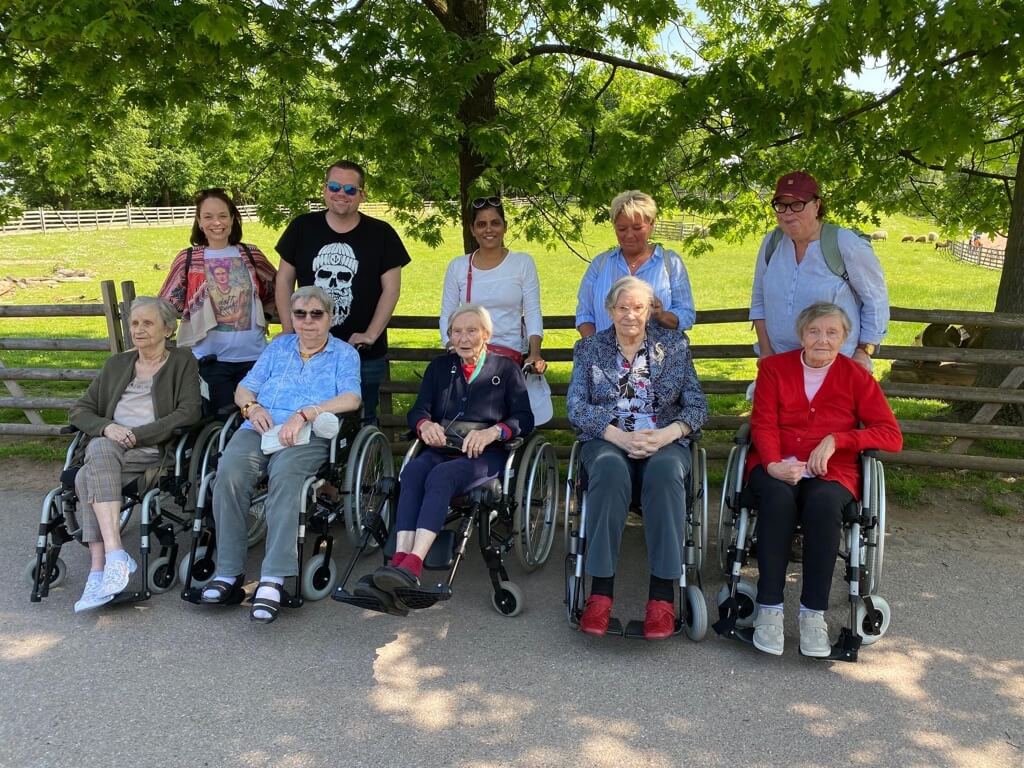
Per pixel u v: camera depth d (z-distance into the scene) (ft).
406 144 20.02
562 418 18.52
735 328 44.19
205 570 13.17
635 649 11.21
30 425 20.12
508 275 14.62
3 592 12.87
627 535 15.34
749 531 12.11
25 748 9.04
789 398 11.98
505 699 10.01
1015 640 11.41
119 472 12.56
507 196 22.61
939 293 64.39
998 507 16.17
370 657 11.02
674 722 9.52
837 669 10.66
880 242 115.03
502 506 12.00
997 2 12.66
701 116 18.86
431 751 9.02
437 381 13.39
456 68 17.88
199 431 13.98
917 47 12.91
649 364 12.46
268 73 17.17
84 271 72.13
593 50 22.34
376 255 15.11
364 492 14.64
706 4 25.09
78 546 14.73
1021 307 20.25
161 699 9.98
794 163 24.40
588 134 22.07
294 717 9.63
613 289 12.18
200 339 15.56
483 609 12.43
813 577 10.77
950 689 10.18
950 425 17.33
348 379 13.67
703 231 31.01
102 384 13.56
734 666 10.77
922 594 12.78
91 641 11.37
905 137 18.52
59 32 13.35
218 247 15.72
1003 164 27.07
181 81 17.56
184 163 110.01
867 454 11.40
